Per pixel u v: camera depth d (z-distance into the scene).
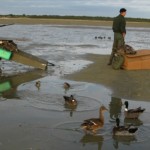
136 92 18.19
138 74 22.16
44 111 15.03
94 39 54.34
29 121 13.84
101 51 36.31
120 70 23.31
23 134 12.60
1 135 12.48
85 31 75.69
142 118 14.46
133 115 14.22
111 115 14.76
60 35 59.94
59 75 22.31
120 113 15.02
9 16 125.88
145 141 12.27
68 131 12.95
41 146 11.70
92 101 16.59
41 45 40.09
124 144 11.98
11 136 12.42
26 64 23.94
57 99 16.78
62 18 136.25
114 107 15.80
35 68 24.75
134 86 19.34
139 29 93.56
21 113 14.74
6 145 11.71
